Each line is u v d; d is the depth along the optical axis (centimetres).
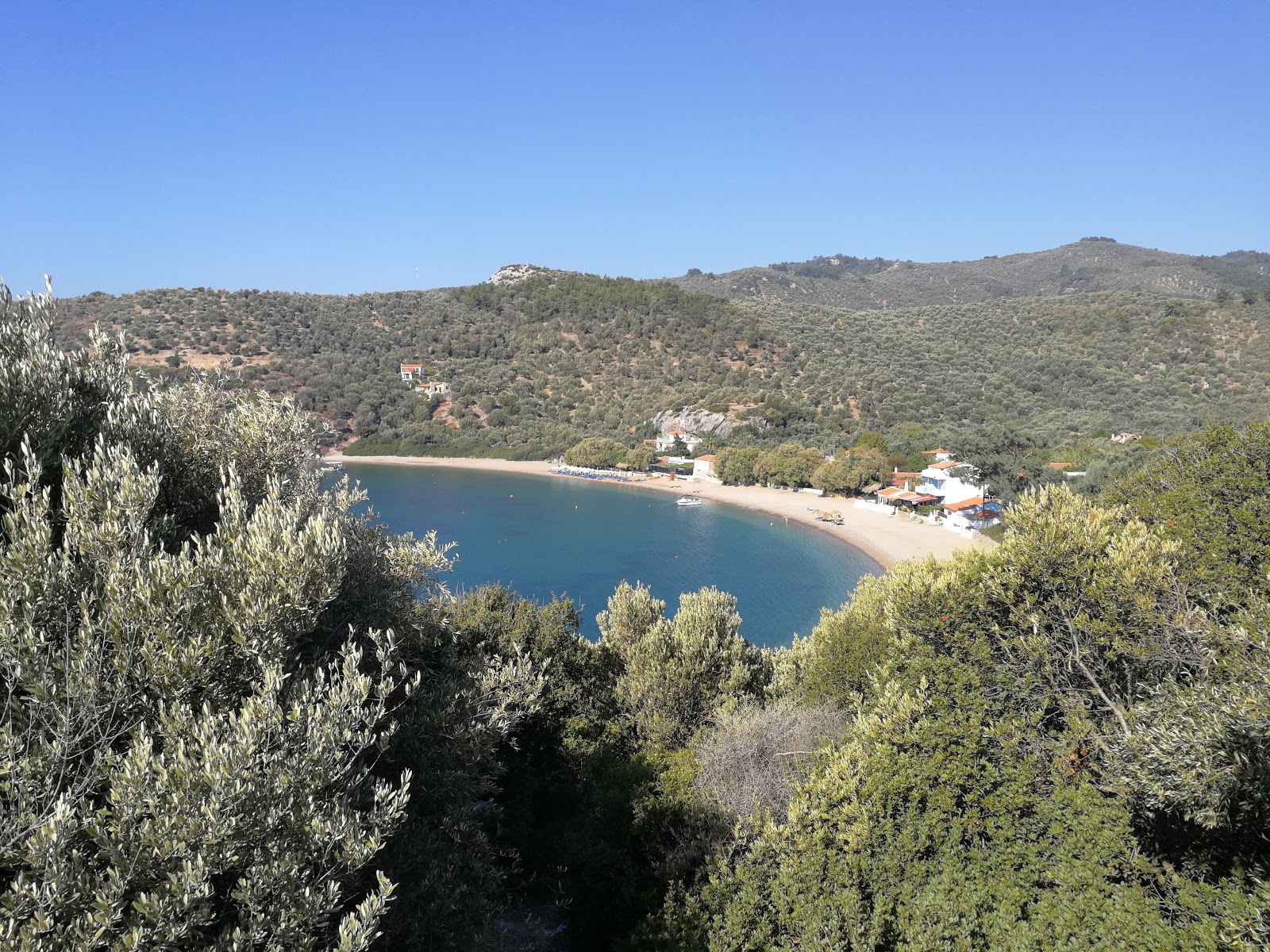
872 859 1238
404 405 17625
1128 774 1217
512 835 1748
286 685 915
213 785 698
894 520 10112
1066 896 1106
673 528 10294
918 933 1098
